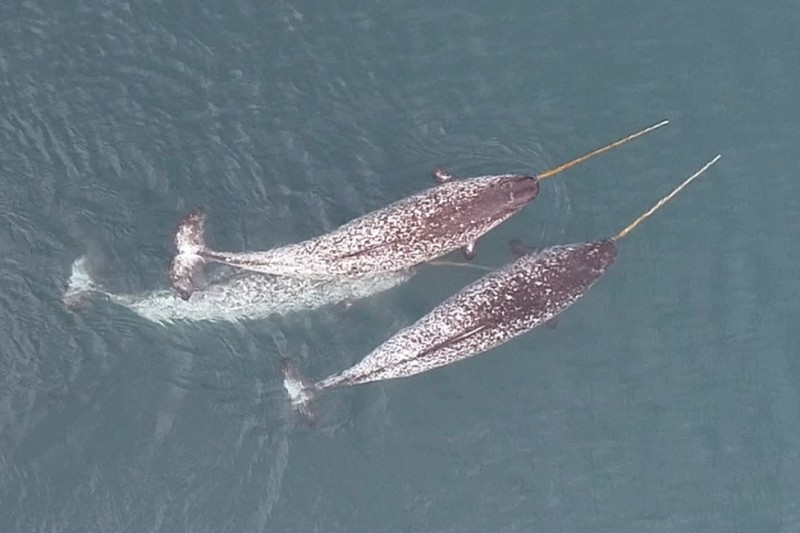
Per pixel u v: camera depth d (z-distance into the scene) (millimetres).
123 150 23781
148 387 22438
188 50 24609
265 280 22391
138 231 23266
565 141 24812
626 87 25375
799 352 23891
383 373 22062
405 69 25047
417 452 22766
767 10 26156
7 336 22422
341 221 23797
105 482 21953
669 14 25984
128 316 22656
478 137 24656
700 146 25047
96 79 24219
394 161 24312
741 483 23078
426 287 23547
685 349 23812
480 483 22766
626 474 23031
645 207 24547
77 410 22188
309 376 22859
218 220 23547
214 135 24062
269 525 22109
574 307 23859
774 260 24406
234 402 22516
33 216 23141
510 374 23375
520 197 22484
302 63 24844
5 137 23609
